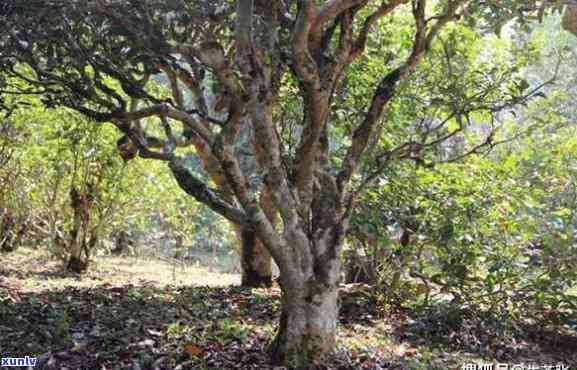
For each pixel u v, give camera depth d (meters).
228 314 7.96
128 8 5.61
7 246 15.51
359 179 8.16
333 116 7.99
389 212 8.68
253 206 5.53
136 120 6.40
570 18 8.32
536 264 8.22
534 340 8.16
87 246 12.45
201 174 12.70
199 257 18.92
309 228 5.79
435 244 8.51
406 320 8.34
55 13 5.69
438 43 8.44
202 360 5.72
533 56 8.68
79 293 9.21
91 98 5.95
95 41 5.89
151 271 14.23
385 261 8.97
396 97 8.01
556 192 8.97
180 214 14.93
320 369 5.59
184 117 5.64
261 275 10.67
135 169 12.48
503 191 8.46
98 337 6.37
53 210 12.45
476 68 8.49
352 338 7.15
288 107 7.80
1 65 6.27
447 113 8.38
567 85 14.89
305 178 5.80
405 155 6.48
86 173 11.93
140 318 7.33
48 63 5.99
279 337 5.76
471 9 6.31
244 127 9.69
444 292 8.52
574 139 9.01
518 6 6.08
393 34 8.72
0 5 5.71
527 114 10.23
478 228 8.41
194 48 5.57
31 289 9.63
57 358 5.71
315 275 5.71
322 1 7.68
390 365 6.11
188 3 5.72
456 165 8.55
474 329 7.97
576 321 8.13
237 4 5.42
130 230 16.72
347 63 6.02
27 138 12.12
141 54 5.87
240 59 5.41
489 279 8.13
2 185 13.80
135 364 5.54
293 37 5.30
